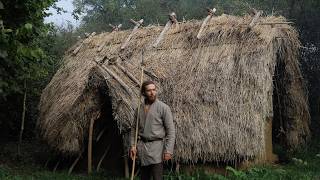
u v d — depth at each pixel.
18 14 7.89
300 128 11.40
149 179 6.53
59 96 11.23
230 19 10.90
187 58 10.30
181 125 9.05
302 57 14.23
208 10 11.31
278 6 15.90
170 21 11.83
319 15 14.09
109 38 13.26
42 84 13.89
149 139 6.32
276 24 10.21
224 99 9.23
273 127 11.92
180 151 8.91
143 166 6.48
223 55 9.88
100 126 10.23
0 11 7.62
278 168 9.67
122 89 9.20
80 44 14.42
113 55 11.50
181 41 10.94
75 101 9.76
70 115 9.77
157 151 6.29
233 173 8.82
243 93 9.23
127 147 8.77
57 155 10.66
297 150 11.46
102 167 10.31
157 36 11.67
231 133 8.94
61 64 13.87
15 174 9.52
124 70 10.06
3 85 7.96
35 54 6.96
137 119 6.42
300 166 10.09
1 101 12.95
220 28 10.61
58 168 10.73
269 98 9.72
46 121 10.69
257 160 9.66
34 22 8.20
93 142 10.36
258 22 10.35
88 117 9.69
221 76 9.51
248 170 9.02
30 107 13.70
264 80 9.29
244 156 8.95
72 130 9.67
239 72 9.45
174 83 9.75
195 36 10.77
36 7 8.02
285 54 10.60
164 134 6.38
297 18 14.59
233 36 10.23
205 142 8.95
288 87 11.12
